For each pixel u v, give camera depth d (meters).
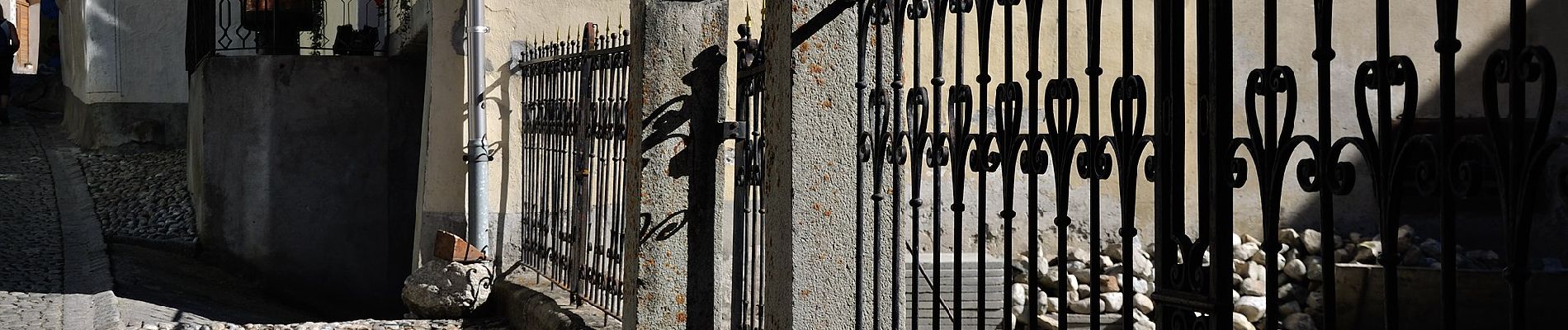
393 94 9.73
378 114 9.69
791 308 3.27
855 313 3.24
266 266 9.43
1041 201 8.60
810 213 3.28
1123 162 2.05
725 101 5.05
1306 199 9.03
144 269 8.72
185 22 13.76
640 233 4.96
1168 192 1.94
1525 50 1.36
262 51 10.96
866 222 3.31
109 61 13.49
